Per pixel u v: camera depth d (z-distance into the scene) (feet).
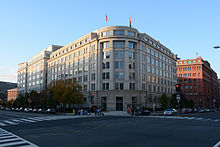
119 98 198.59
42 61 345.92
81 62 240.94
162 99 212.84
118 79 199.82
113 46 203.82
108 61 204.33
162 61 275.80
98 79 209.46
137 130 56.29
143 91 210.38
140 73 211.41
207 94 423.23
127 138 43.04
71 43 265.34
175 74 323.78
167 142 38.42
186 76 410.52
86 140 41.11
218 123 78.07
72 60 258.37
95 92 209.97
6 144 38.19
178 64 421.59
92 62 220.43
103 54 211.00
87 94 222.07
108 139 41.98
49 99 211.82
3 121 93.25
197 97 393.91
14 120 97.96
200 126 66.33
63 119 102.01
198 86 395.75
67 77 265.95
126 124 73.72
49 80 319.47
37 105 285.02
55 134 50.14
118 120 93.61
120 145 35.73
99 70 209.56
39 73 356.18
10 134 51.34
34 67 383.65
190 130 55.98
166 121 87.30
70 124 75.46
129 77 203.21
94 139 42.19
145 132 52.16
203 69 409.69
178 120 93.40
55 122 84.89
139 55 212.64
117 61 201.87
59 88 176.14
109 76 201.77
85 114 152.87
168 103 229.04
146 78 223.51
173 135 47.06
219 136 45.68
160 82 263.08
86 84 227.81
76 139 42.50
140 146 34.86
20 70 458.09
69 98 168.25
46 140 41.81
